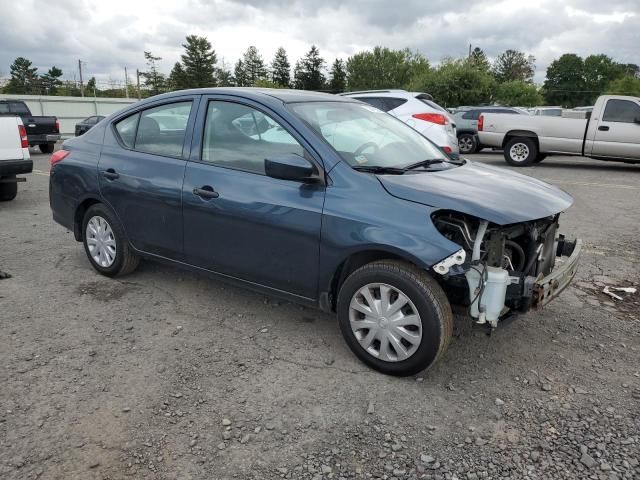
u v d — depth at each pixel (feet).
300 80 339.36
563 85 358.84
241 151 12.60
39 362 11.26
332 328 13.06
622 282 16.66
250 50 357.61
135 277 16.30
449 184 11.03
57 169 16.61
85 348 11.91
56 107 124.47
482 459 8.61
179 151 13.69
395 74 296.30
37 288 15.43
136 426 9.25
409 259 9.95
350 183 10.96
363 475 8.23
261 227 11.89
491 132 47.52
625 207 27.96
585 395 10.41
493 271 10.02
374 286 10.73
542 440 9.07
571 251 12.92
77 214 16.47
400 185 10.67
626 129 42.27
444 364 11.48
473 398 10.25
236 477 8.14
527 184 12.07
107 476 8.10
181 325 13.14
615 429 9.37
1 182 26.89
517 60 370.73
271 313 13.87
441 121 30.17
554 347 12.32
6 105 66.13
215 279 13.50
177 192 13.33
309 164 10.96
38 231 22.18
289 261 11.69
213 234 12.84
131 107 15.38
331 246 10.90
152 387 10.43
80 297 14.78
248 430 9.21
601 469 8.41
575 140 44.34
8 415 9.45
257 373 11.00
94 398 10.02
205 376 10.85
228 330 12.91
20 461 8.35
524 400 10.21
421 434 9.18
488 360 11.68
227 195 12.37
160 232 14.06
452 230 10.37
